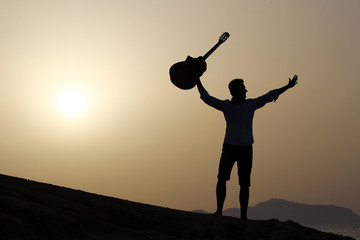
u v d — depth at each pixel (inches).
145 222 272.8
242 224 268.7
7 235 214.2
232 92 332.8
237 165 334.6
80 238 231.6
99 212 272.7
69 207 267.6
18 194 273.7
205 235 250.8
